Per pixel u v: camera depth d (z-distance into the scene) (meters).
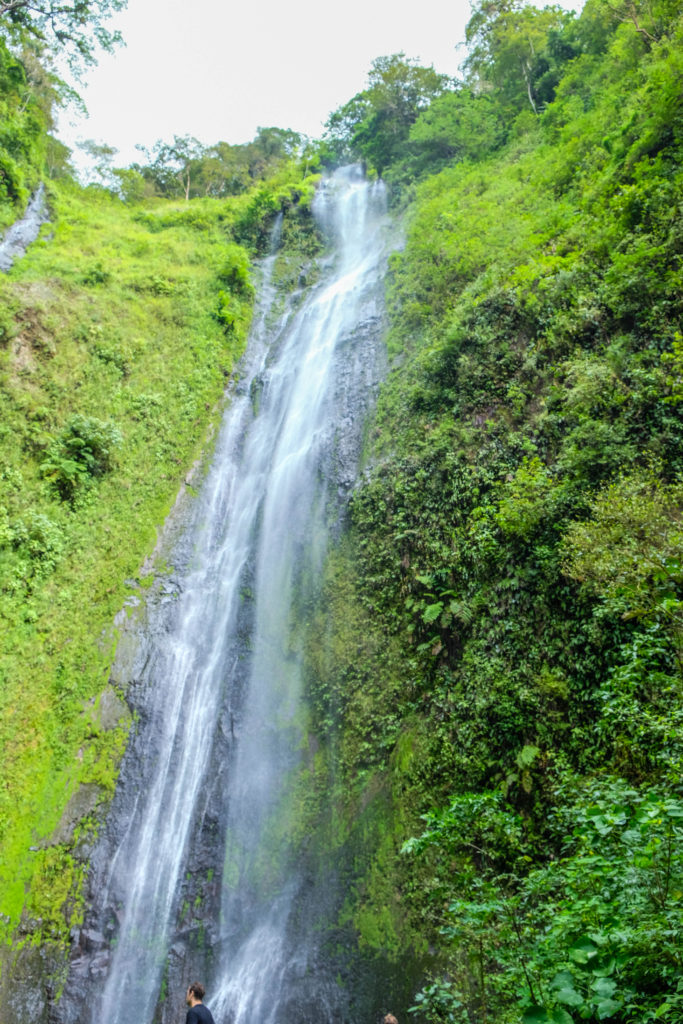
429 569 12.86
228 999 10.61
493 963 8.23
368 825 11.38
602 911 4.62
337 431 18.02
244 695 14.32
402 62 34.81
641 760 7.92
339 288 25.86
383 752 11.97
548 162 19.75
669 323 11.07
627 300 11.98
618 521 7.80
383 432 16.69
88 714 13.73
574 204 16.34
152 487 18.33
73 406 18.50
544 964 4.59
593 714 8.99
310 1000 10.10
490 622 11.06
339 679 13.40
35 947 11.03
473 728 10.38
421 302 19.48
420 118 29.92
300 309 26.23
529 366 13.17
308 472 17.58
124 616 15.51
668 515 7.94
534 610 10.38
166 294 23.77
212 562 17.47
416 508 13.95
